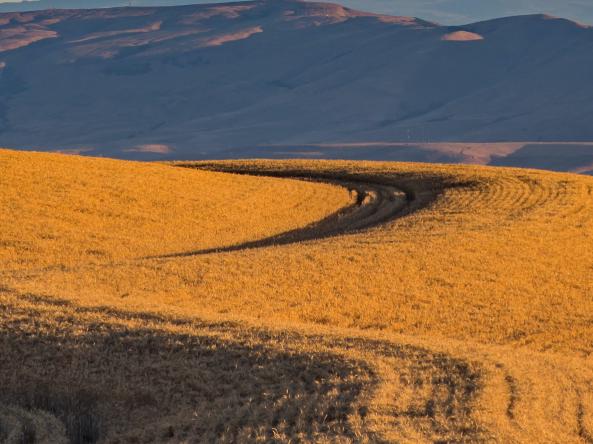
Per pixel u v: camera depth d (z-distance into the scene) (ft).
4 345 322.75
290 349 308.40
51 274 458.91
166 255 584.81
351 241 581.53
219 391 287.07
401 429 240.53
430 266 518.37
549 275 524.52
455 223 655.35
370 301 451.12
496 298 474.08
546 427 246.88
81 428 278.05
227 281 464.65
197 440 258.16
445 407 256.73
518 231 624.18
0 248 568.41
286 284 467.52
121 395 293.64
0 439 275.59
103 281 450.30
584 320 449.06
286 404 268.82
